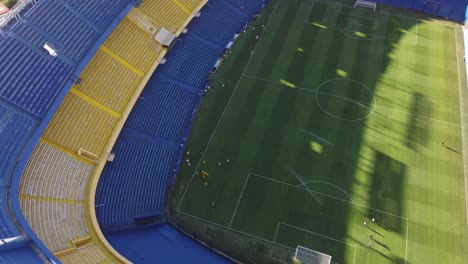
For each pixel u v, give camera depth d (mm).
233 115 40844
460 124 40125
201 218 33562
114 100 37375
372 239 32219
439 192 35094
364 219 33375
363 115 40750
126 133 37188
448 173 36375
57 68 35406
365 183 35562
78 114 35031
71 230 28891
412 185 35500
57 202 29969
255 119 40438
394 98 42344
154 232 32594
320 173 36219
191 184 35625
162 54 42594
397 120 40344
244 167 36719
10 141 30344
